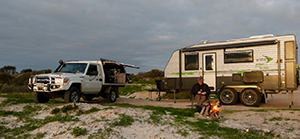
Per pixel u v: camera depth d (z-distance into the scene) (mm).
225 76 12555
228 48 12523
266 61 11602
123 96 23750
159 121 7324
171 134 6367
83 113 7785
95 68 12094
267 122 7828
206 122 7805
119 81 13648
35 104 9195
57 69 12141
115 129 6348
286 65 11172
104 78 12492
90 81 11539
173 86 13961
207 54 13070
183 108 9992
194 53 13430
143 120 7250
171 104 12383
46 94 10734
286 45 11219
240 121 8078
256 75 11688
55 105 9055
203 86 9102
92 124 6637
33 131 6469
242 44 12102
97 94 12781
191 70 13484
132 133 6238
